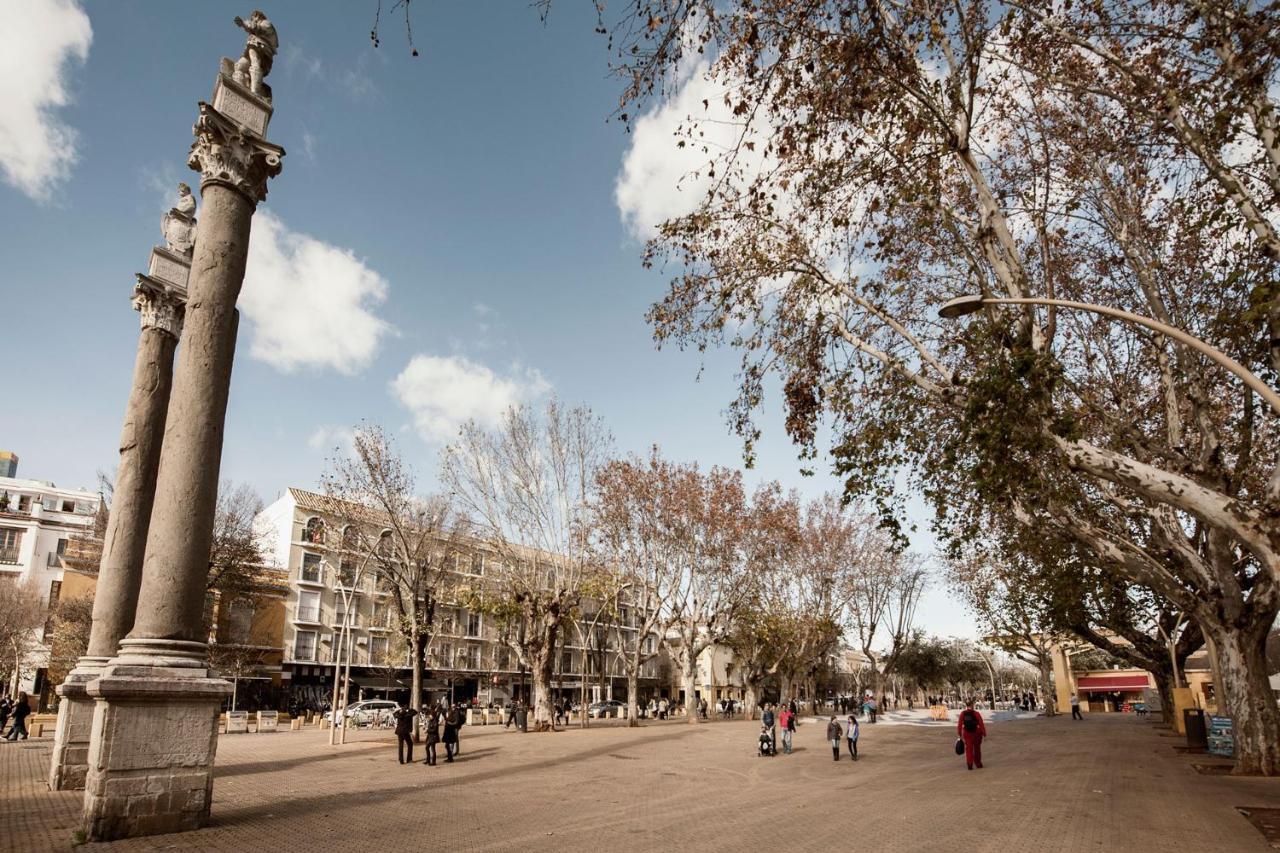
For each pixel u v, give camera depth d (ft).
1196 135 43.14
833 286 55.01
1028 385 43.24
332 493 110.32
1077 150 56.39
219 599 154.81
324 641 177.68
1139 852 32.07
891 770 71.87
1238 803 44.39
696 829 39.32
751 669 193.06
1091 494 74.59
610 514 135.03
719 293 57.31
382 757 78.38
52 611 146.82
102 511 152.97
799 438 59.72
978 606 147.13
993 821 40.65
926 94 46.73
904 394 58.03
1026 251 64.75
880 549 186.80
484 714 143.13
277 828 36.04
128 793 32.89
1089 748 91.04
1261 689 58.03
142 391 52.44
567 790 55.77
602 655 196.65
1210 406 61.05
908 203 50.29
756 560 151.94
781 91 43.70
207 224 40.73
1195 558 59.93
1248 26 38.83
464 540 143.74
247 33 44.78
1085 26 46.09
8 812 37.68
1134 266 57.72
